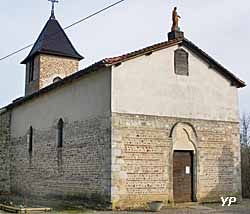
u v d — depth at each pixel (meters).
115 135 16.42
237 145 19.61
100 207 16.42
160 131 17.55
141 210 15.87
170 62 18.33
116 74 16.83
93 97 17.75
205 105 18.98
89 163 17.52
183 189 17.95
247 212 15.44
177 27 19.11
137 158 16.80
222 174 18.92
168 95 18.00
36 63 31.53
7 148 25.80
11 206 17.20
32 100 23.47
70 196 18.69
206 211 15.66
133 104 17.05
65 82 19.52
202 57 19.20
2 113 26.14
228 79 19.89
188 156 18.33
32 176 22.61
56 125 20.55
